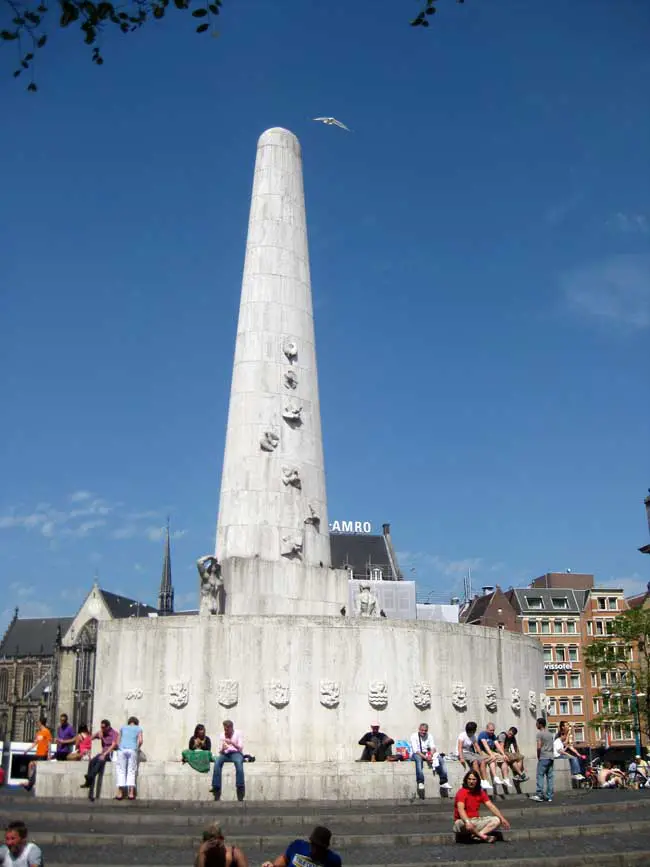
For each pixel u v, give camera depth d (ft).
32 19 30.66
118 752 58.59
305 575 76.89
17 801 58.70
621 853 40.11
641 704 162.40
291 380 81.92
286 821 49.75
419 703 68.54
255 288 83.71
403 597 189.88
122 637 68.74
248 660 66.44
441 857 39.88
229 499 78.79
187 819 49.19
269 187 86.69
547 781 60.90
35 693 354.95
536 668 82.48
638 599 232.94
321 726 66.03
